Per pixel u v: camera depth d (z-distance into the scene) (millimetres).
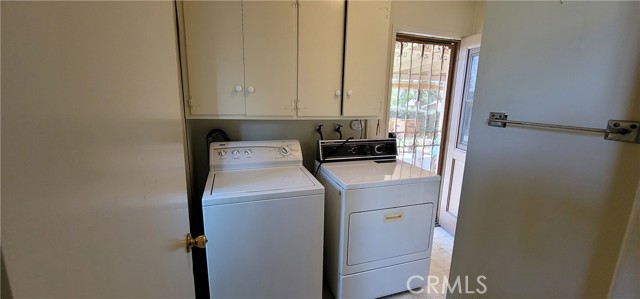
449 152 2633
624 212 811
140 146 507
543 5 993
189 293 887
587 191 897
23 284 238
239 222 1406
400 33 2305
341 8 1841
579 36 891
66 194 294
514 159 1130
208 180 1609
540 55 1012
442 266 2215
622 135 798
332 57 1872
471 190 1347
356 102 1974
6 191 219
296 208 1497
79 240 315
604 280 866
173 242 727
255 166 1855
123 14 445
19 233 233
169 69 768
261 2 1659
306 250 1553
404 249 1802
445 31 2375
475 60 2363
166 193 681
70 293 300
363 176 1735
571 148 933
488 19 1209
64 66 292
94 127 347
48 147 268
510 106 1137
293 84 1811
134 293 460
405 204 1738
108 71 387
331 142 2092
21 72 235
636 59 767
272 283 1517
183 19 1559
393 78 2398
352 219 1629
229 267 1427
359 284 1733
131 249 454
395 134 2492
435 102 2600
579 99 904
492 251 1255
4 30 219
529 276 1101
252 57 1697
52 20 276
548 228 1021
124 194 430
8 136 221
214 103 1684
